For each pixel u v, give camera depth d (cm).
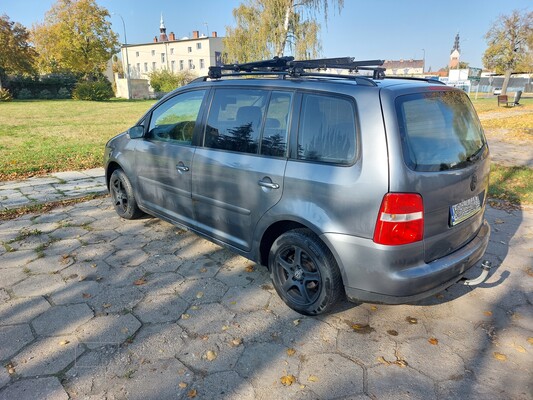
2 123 1786
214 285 352
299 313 308
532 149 1016
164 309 316
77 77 4844
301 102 293
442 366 255
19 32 4259
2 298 329
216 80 373
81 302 324
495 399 229
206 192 362
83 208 559
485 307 321
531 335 287
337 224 264
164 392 233
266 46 3219
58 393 231
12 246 430
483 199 321
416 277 253
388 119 249
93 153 1014
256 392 233
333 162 269
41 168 820
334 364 256
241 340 279
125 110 2753
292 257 311
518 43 3647
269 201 304
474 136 316
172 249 423
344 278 270
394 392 234
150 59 7625
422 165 253
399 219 243
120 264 390
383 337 283
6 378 242
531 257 407
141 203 467
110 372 248
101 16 4759
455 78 3303
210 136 359
